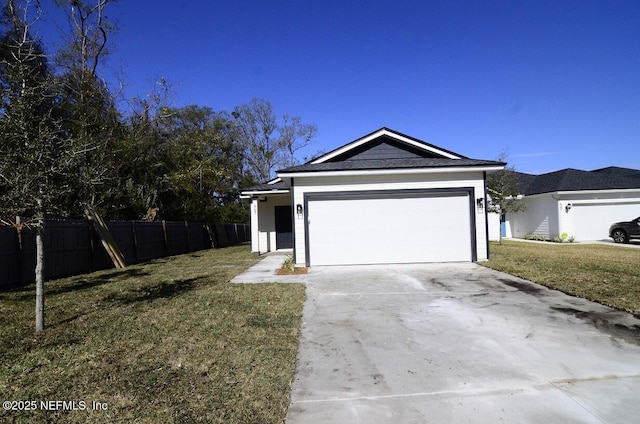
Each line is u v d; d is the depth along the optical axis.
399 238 11.63
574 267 9.61
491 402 3.19
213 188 26.83
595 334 4.78
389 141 13.44
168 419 2.99
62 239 10.75
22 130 4.78
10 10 14.42
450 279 8.74
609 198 20.28
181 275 10.54
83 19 18.94
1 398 3.34
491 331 5.00
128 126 20.81
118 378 3.72
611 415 2.95
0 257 8.69
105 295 7.77
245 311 6.20
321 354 4.35
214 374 3.80
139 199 18.48
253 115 41.75
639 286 7.18
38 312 5.26
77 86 17.48
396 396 3.34
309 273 10.23
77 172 5.38
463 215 11.58
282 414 3.07
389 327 5.30
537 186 23.42
